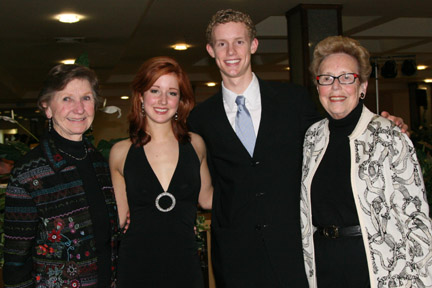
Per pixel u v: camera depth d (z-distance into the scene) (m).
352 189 2.12
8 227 2.03
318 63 2.30
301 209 2.36
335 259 2.15
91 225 2.12
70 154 2.16
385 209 2.06
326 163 2.26
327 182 2.23
